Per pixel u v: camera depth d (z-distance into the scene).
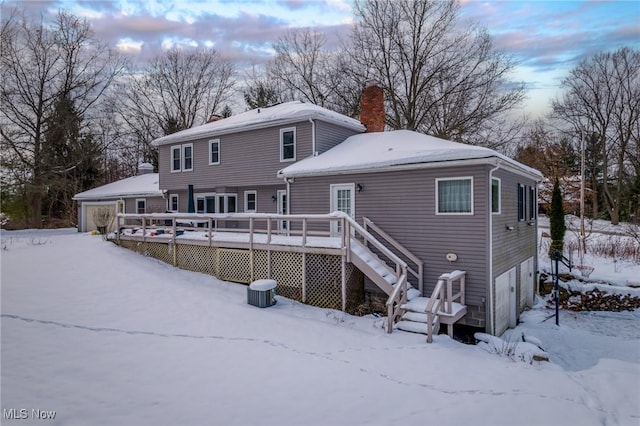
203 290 10.98
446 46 27.30
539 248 20.91
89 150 34.66
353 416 5.00
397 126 28.06
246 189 18.67
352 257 10.29
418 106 28.48
